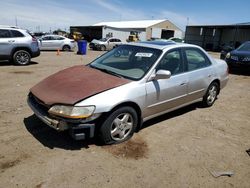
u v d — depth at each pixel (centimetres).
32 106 378
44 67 1113
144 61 429
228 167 343
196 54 521
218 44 4197
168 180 305
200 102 586
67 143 374
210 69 550
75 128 331
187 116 527
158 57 427
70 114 322
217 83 594
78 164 324
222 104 635
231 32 3994
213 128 473
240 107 618
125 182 296
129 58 453
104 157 344
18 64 1125
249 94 765
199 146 396
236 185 306
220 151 386
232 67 1143
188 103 511
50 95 353
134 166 329
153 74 408
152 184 296
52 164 321
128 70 421
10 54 1088
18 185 279
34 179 290
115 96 352
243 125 499
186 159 355
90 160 335
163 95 427
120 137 384
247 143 420
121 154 354
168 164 339
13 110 502
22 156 335
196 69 511
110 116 356
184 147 389
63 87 368
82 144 373
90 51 2455
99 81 378
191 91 500
